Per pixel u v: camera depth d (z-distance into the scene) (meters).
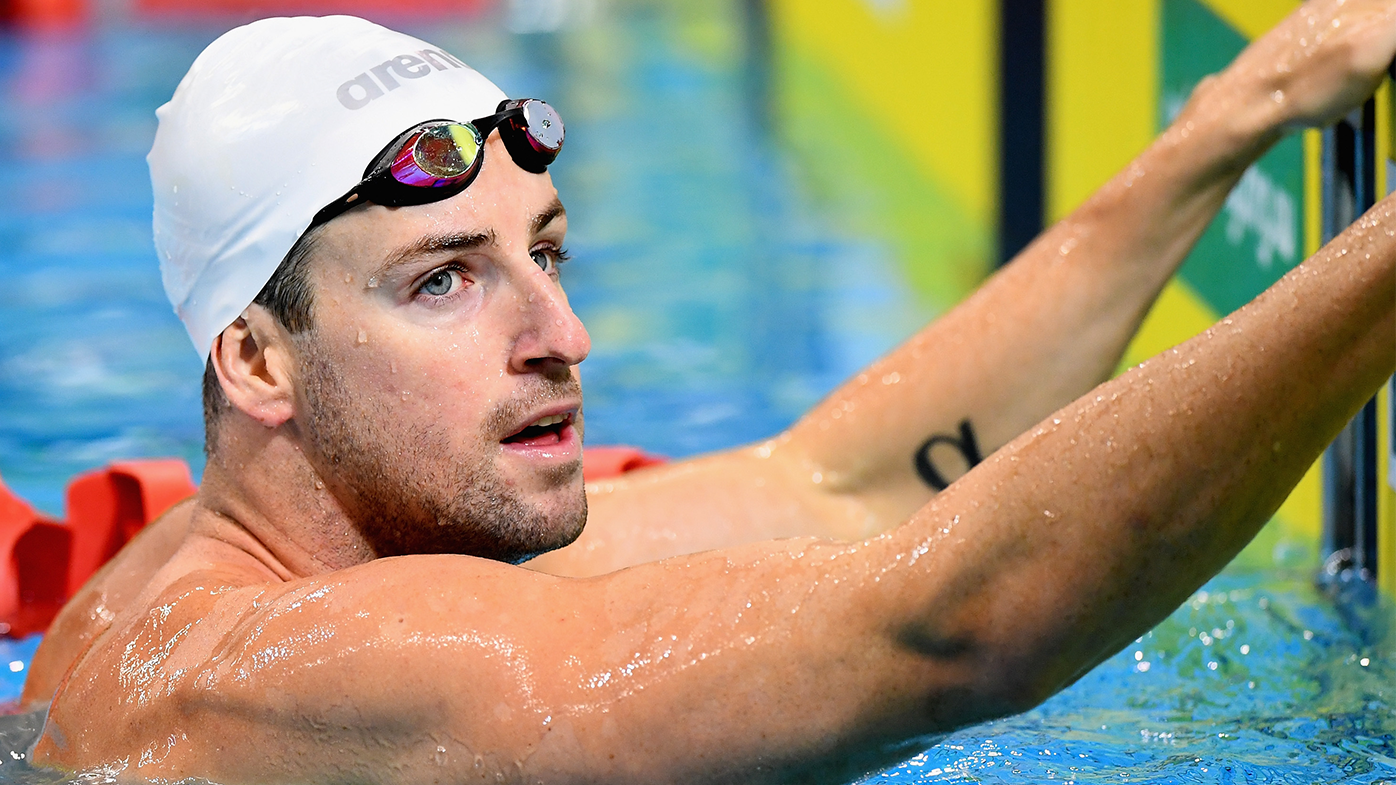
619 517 6.34
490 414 4.81
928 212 18.75
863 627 3.71
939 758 5.16
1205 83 6.18
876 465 6.48
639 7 37.78
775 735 3.79
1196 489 3.46
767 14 31.47
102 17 35.41
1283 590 6.75
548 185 5.06
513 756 4.00
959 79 17.36
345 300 4.83
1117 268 6.23
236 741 4.44
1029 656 3.58
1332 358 3.43
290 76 5.03
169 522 6.11
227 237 5.00
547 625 4.12
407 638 4.22
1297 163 6.88
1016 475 3.61
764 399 13.60
